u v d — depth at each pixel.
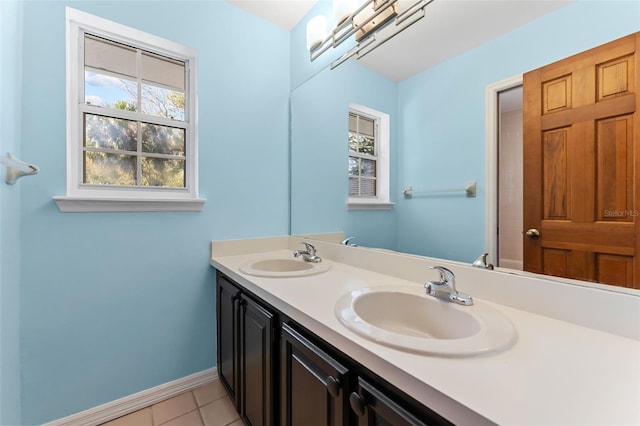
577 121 0.79
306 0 1.80
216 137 1.77
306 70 1.95
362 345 0.65
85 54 1.42
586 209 0.77
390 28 1.34
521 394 0.47
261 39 1.96
